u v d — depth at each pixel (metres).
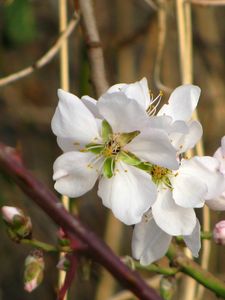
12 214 0.28
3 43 0.55
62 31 0.37
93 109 0.27
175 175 0.27
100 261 0.20
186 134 0.27
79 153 0.27
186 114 0.28
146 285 0.20
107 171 0.27
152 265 0.29
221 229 0.29
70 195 0.27
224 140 0.28
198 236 0.27
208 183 0.27
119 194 0.27
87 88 0.37
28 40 0.53
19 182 0.20
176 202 0.27
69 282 0.25
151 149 0.27
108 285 0.49
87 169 0.27
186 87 0.28
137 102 0.26
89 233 0.20
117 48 0.52
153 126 0.27
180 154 0.28
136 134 0.27
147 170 0.27
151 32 0.53
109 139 0.27
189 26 0.38
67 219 0.20
